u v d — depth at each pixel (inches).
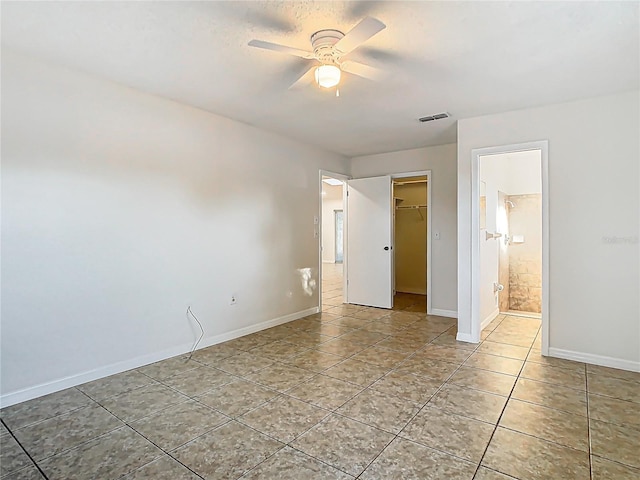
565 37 86.8
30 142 99.6
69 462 73.1
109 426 86.7
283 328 173.8
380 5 74.6
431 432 83.3
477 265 149.7
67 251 107.0
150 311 127.5
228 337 154.9
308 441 80.0
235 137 156.3
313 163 201.8
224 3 74.5
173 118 133.2
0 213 95.3
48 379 103.7
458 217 152.6
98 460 73.8
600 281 125.8
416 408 94.6
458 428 85.0
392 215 221.9
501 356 134.0
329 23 81.8
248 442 79.8
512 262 219.1
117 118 117.5
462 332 153.2
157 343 129.6
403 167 212.8
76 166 108.5
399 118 149.8
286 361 129.8
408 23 81.3
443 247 199.2
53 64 103.0
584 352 128.6
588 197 127.3
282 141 180.7
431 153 202.8
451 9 75.9
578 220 129.0
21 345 98.9
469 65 101.9
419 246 278.4
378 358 132.3
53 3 74.5
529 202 213.9
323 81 89.2
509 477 68.1
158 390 106.1
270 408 95.1
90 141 111.3
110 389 106.7
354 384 109.8
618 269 123.0
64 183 106.0
